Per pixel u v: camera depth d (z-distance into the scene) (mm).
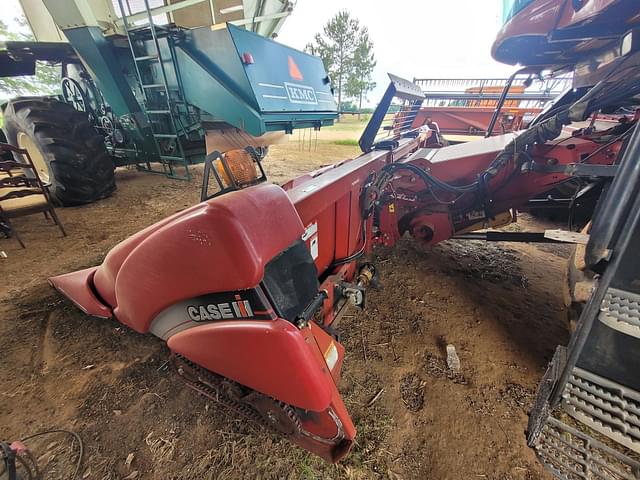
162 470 1293
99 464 1308
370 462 1349
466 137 7324
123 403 1575
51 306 2256
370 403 1620
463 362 1888
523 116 6531
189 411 1535
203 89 3934
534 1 1699
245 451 1363
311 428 1157
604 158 2020
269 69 3812
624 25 1460
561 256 3219
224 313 1019
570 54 2205
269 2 5348
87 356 1859
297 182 1725
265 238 905
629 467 1299
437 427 1504
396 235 2598
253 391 1175
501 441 1439
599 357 1190
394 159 2615
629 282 1032
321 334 1228
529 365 1865
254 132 3723
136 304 1193
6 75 5184
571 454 1316
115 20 4230
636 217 914
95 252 3047
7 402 1568
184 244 925
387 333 2121
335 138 13273
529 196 2158
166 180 5734
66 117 4047
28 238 3332
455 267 2980
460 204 2352
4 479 1057
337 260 1887
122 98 4609
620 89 1423
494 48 2309
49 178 4121
